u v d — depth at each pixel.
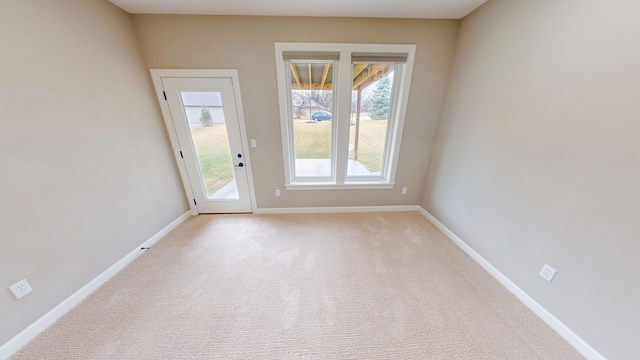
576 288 1.38
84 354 1.35
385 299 1.75
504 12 1.80
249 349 1.38
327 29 2.34
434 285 1.90
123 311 1.64
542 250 1.58
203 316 1.60
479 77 2.11
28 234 1.43
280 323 1.55
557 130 1.45
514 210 1.79
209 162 2.92
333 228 2.80
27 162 1.43
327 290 1.84
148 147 2.44
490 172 2.01
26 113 1.42
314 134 2.92
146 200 2.40
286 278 1.98
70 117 1.68
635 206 1.11
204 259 2.23
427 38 2.41
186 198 3.05
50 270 1.55
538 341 1.44
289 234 2.67
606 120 1.20
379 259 2.23
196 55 2.39
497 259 1.97
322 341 1.43
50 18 1.55
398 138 2.85
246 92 2.56
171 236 2.64
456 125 2.46
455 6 2.07
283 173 2.99
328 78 2.67
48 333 1.47
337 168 2.99
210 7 2.09
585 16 1.26
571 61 1.35
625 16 1.10
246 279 1.97
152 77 2.45
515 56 1.72
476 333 1.48
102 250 1.92
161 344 1.41
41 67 1.50
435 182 2.88
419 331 1.49
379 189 3.14
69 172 1.67
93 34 1.85
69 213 1.67
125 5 2.04
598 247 1.27
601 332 1.27
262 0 1.96
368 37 2.38
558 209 1.46
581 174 1.33
